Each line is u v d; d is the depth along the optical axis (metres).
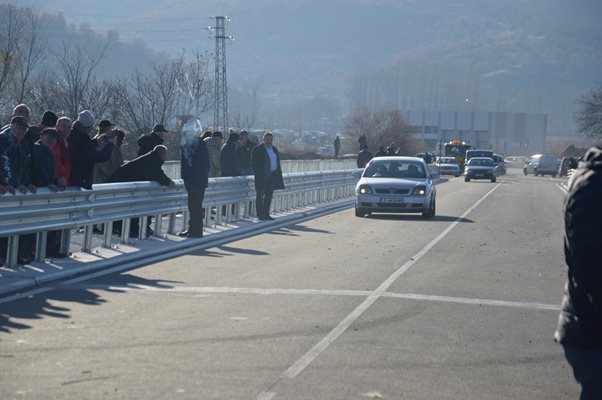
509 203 45.72
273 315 12.88
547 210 40.84
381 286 15.93
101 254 18.91
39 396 8.44
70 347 10.53
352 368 9.88
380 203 32.28
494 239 25.56
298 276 16.89
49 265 16.95
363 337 11.55
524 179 95.19
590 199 5.39
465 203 44.44
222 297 14.31
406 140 110.88
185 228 24.31
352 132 112.56
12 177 15.84
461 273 18.05
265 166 28.59
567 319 5.60
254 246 22.00
